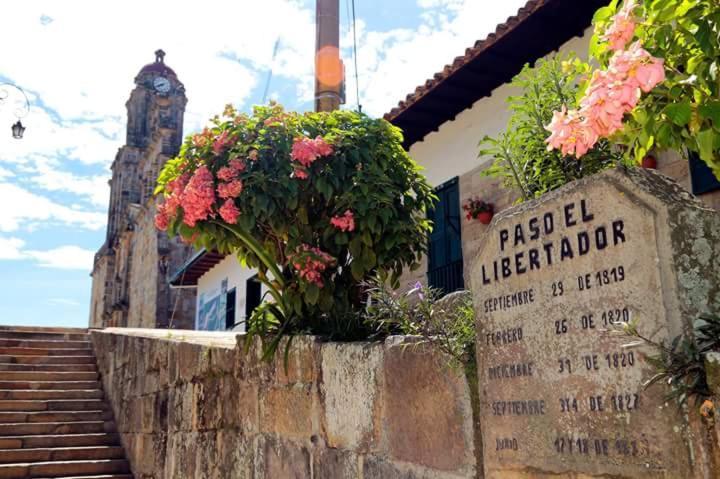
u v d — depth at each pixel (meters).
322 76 7.08
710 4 1.96
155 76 29.41
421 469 2.95
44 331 13.49
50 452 8.73
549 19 6.42
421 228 4.74
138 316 26.88
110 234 36.88
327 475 3.69
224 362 5.20
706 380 1.75
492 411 2.52
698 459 1.75
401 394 3.13
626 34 2.05
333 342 3.82
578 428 2.13
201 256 17.81
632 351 1.97
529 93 3.24
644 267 1.98
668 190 2.09
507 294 2.50
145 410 7.89
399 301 3.25
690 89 2.08
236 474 4.79
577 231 2.23
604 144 2.92
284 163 4.25
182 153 4.52
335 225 4.23
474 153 8.02
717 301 1.95
